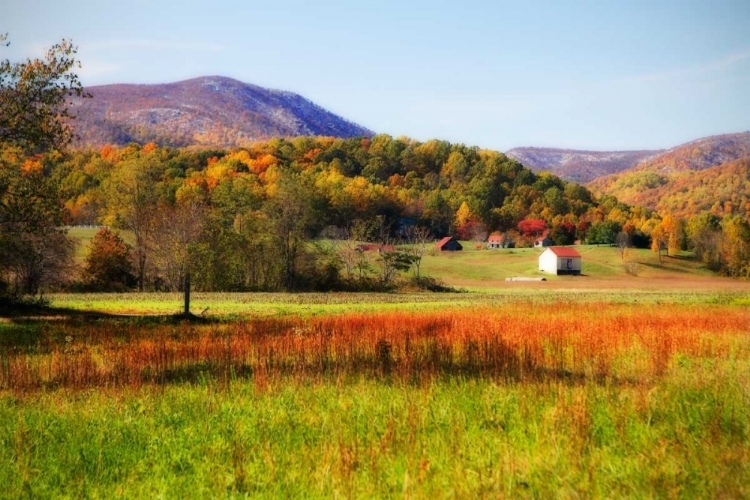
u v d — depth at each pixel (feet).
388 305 156.15
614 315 98.12
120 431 30.71
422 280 262.88
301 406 34.99
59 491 23.21
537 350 53.16
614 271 421.59
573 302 154.20
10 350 60.85
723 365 46.52
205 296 195.31
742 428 28.73
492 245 549.54
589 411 30.60
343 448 25.30
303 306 152.97
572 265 403.75
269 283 248.32
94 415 33.96
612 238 543.39
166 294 203.10
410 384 41.34
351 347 56.70
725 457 24.41
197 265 124.26
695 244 464.65
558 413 30.07
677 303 143.74
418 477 22.62
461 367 48.39
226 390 39.63
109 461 26.61
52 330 85.66
